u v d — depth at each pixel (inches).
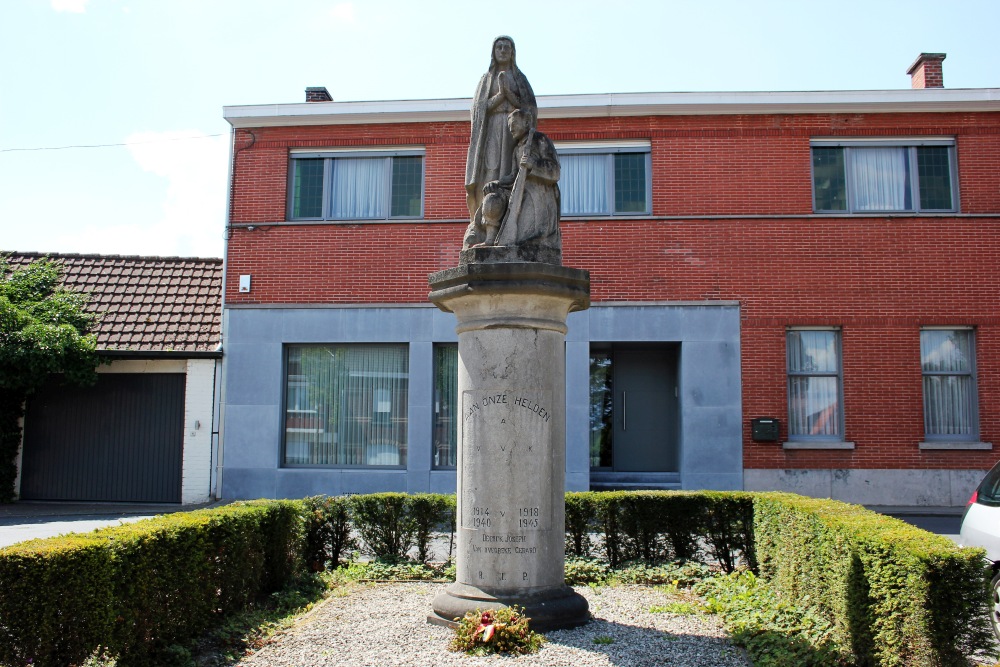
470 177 289.3
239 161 710.5
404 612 290.4
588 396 665.6
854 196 685.9
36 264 753.0
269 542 328.8
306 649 250.8
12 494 689.6
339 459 692.7
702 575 352.2
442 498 389.1
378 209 708.7
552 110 684.7
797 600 293.3
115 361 695.1
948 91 672.4
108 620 217.0
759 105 677.3
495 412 265.3
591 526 380.2
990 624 193.9
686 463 659.4
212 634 268.5
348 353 700.0
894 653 210.2
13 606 201.3
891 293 668.1
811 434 668.7
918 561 197.5
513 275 262.2
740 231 676.1
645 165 694.5
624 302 672.4
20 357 647.8
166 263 778.2
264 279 697.0
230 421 685.3
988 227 671.8
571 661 233.9
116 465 693.3
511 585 260.7
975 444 652.7
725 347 666.8
